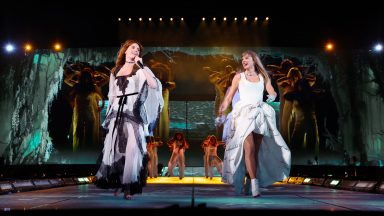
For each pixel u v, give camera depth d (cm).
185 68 2131
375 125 2061
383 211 266
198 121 2158
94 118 2106
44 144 2086
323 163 2088
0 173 1478
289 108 2100
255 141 512
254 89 511
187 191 573
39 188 623
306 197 448
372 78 2064
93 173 1722
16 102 2073
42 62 2091
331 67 2086
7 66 2066
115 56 2098
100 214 236
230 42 2086
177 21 2067
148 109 470
